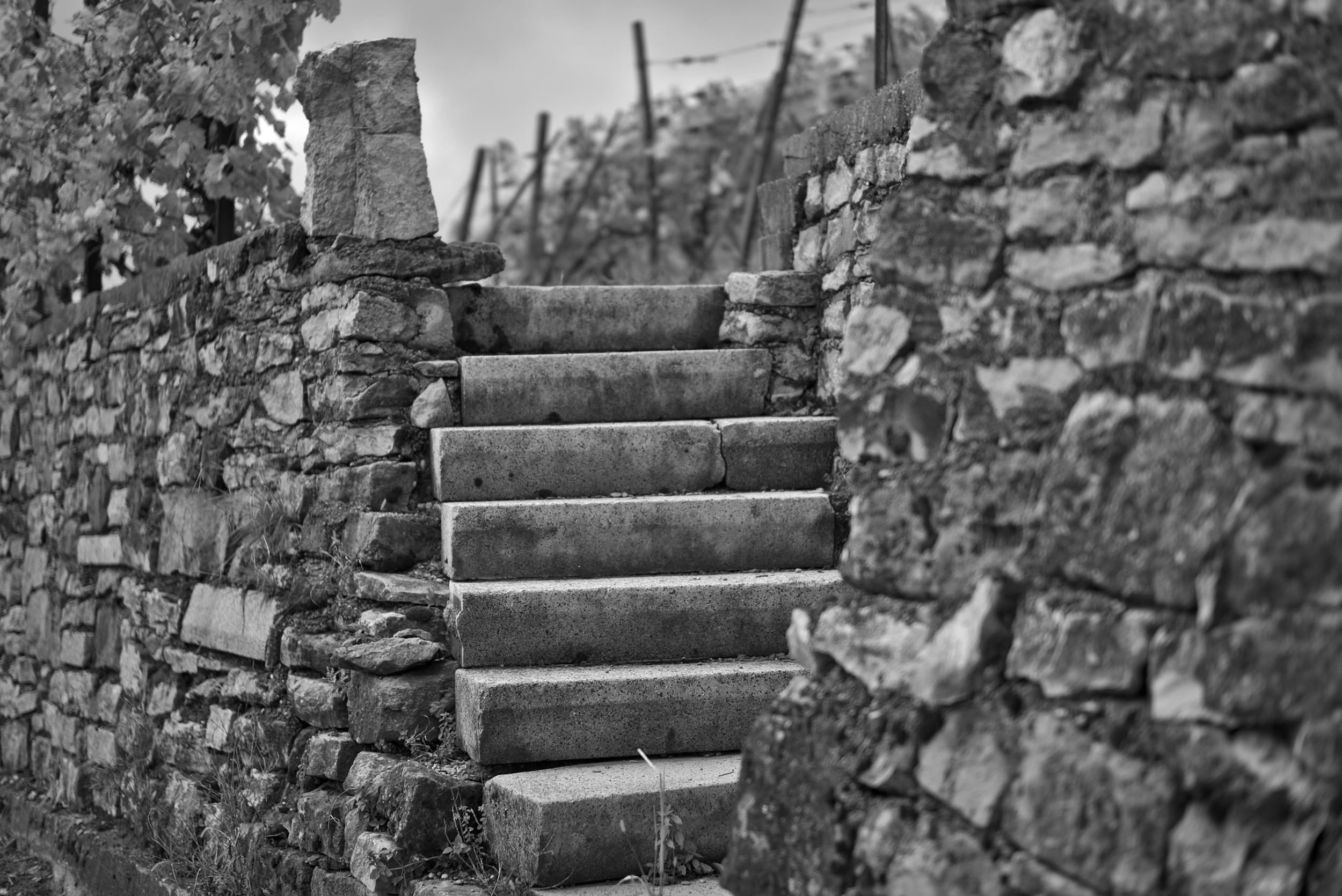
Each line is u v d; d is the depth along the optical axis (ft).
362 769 12.96
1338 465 5.70
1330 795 5.57
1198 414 6.23
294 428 15.88
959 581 7.22
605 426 14.89
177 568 18.06
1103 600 6.51
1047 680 6.64
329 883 12.71
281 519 15.85
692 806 11.41
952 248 7.49
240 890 14.16
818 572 14.01
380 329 15.02
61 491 22.48
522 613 12.95
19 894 19.06
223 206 18.58
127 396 19.97
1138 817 6.14
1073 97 6.92
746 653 13.28
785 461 15.20
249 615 15.96
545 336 16.47
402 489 14.76
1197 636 6.07
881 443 7.76
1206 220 6.29
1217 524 6.06
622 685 12.32
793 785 7.77
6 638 24.86
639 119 42.42
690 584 13.26
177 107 17.92
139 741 18.37
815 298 16.29
